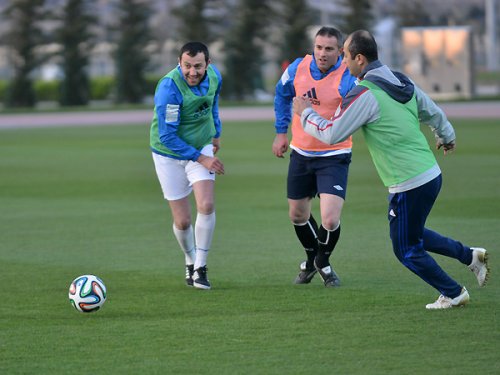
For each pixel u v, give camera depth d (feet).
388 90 60.70
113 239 95.76
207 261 83.71
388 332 58.03
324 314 63.10
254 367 51.34
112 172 157.99
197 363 52.24
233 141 214.69
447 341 55.72
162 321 61.98
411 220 61.67
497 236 91.97
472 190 124.77
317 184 73.51
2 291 72.13
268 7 428.15
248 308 65.46
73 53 414.21
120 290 72.18
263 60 433.48
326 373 50.03
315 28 437.17
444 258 82.48
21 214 113.39
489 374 49.42
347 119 60.23
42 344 56.59
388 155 61.11
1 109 395.34
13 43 409.08
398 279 74.59
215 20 434.30
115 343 56.59
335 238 71.56
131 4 424.87
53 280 76.33
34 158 183.42
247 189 132.98
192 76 71.31
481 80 556.10
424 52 399.24
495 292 68.90
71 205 120.26
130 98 427.74
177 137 72.49
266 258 84.84
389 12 647.56
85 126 280.31
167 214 112.16
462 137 207.72
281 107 76.13
